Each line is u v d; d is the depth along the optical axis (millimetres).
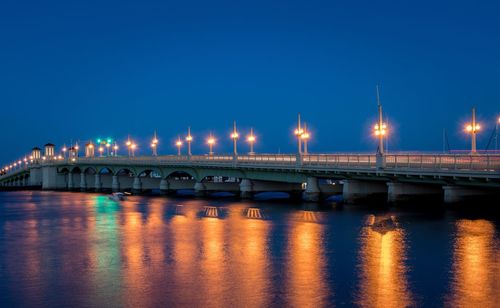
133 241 41156
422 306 24250
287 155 73125
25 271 31609
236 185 97438
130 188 124250
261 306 24547
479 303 24547
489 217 49000
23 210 69562
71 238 43375
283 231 44781
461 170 47938
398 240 39000
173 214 61125
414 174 52531
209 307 24594
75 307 25000
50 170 139375
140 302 25484
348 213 55656
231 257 34312
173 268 31594
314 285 27562
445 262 31859
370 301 24969
